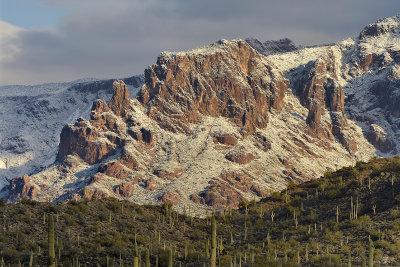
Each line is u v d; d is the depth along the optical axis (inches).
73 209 6082.7
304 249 5757.9
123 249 5285.4
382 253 5270.7
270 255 5620.1
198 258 5369.1
